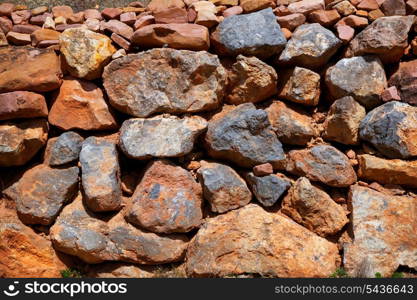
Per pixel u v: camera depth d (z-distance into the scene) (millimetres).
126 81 2189
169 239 2107
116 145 2213
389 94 2195
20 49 2219
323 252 2080
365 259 2043
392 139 2129
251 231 2070
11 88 2135
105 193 2080
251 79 2225
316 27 2254
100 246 2059
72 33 2197
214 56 2197
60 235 2051
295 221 2164
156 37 2211
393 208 2117
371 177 2182
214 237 2074
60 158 2145
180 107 2186
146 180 2123
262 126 2164
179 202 2113
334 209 2135
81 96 2201
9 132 2105
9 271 2045
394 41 2209
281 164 2203
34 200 2105
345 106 2180
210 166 2186
